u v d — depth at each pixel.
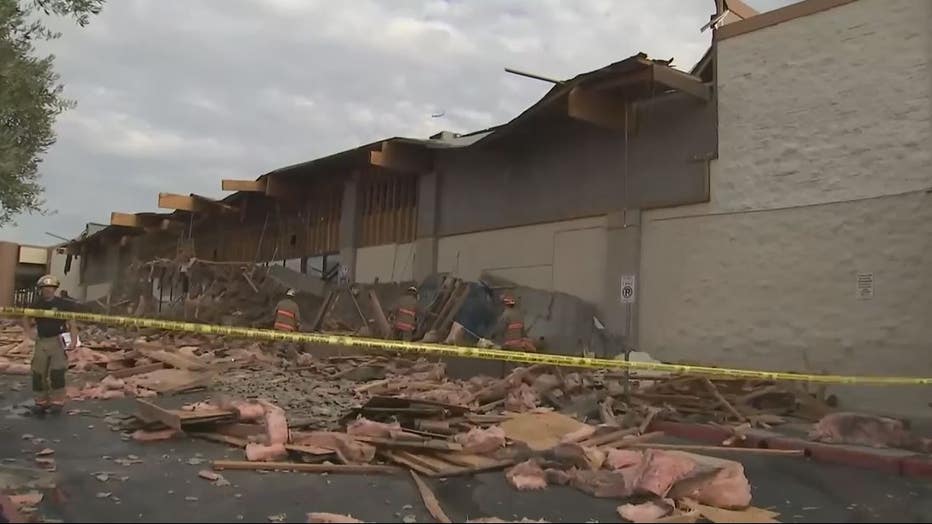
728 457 8.46
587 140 16.62
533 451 7.48
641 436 9.24
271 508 5.67
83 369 14.20
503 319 15.86
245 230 30.33
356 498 6.05
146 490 6.19
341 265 24.06
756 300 13.32
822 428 9.02
